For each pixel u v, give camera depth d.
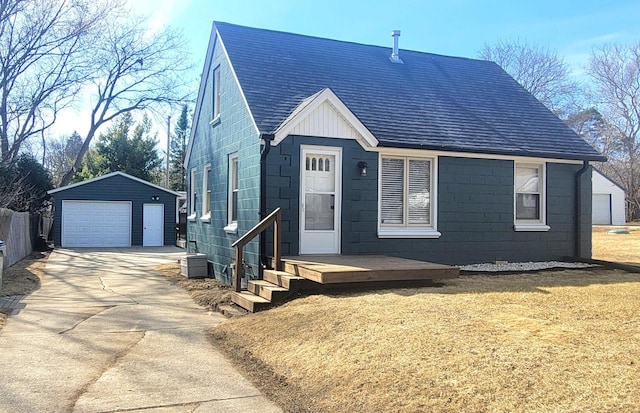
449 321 5.88
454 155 11.92
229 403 4.58
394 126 11.74
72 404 4.50
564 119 41.38
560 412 3.61
